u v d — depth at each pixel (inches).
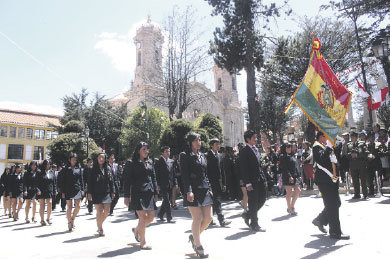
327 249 178.5
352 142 394.9
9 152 1788.9
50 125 1419.8
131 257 181.5
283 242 201.0
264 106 1233.4
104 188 265.0
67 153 863.1
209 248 194.7
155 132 1204.5
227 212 352.2
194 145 192.4
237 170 321.1
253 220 241.9
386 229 216.4
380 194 379.9
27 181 380.8
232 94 2393.0
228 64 650.2
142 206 203.8
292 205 311.0
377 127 473.1
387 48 497.7
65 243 236.7
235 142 2321.6
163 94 979.3
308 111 271.1
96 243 230.8
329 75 285.9
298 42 874.1
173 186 416.2
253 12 629.3
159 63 992.9
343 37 884.0
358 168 374.9
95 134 1353.3
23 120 1884.8
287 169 313.1
